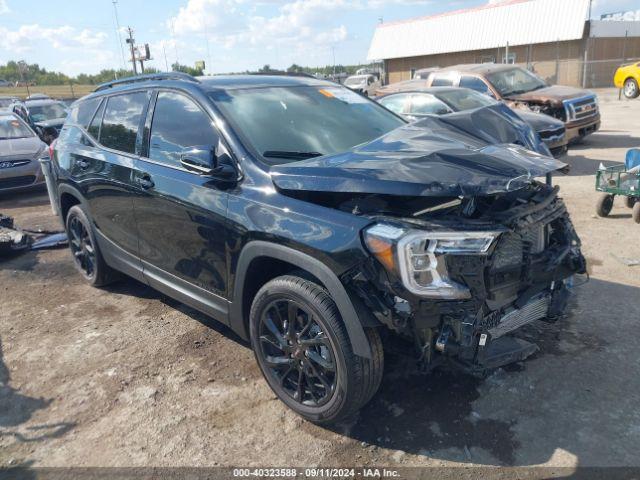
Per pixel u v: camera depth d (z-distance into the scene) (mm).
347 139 3650
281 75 4395
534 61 34750
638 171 6047
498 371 3369
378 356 2691
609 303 4176
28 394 3432
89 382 3523
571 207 6945
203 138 3523
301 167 2998
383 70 45156
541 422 2902
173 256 3768
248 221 3035
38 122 14852
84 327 4316
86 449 2902
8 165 9367
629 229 5984
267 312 3086
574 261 3203
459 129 4070
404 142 3320
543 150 5398
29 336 4203
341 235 2635
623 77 22141
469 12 38156
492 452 2711
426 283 2467
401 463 2676
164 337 4086
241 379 3479
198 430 3006
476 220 2648
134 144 4125
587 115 10742
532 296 2982
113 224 4414
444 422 2949
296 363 2986
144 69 28531
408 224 2537
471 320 2512
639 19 36656
